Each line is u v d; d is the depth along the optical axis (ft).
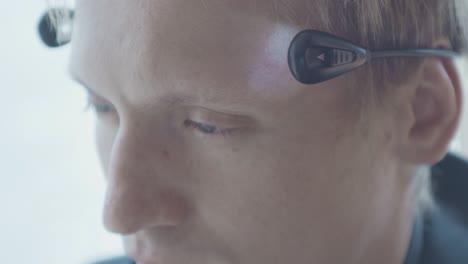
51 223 3.54
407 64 1.84
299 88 1.57
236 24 1.46
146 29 1.44
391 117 1.85
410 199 2.20
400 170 2.00
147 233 1.71
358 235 1.90
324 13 1.62
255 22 1.47
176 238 1.70
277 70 1.52
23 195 3.46
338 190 1.76
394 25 1.79
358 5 1.70
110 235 3.74
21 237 3.49
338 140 1.71
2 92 3.33
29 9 3.28
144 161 1.58
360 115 1.74
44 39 2.10
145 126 1.57
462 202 2.54
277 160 1.62
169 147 1.60
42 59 3.36
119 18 1.48
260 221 1.68
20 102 3.37
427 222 2.49
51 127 3.45
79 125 3.50
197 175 1.62
